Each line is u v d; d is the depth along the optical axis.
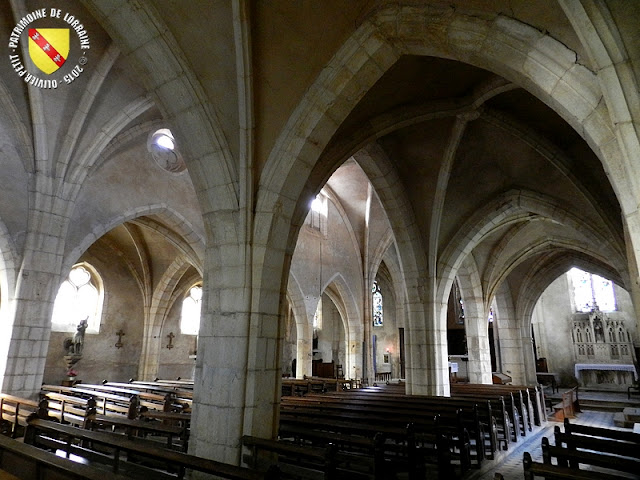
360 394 11.66
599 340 27.52
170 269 21.23
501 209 12.64
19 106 10.32
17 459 4.00
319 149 6.80
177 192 15.45
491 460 8.08
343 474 5.28
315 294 21.62
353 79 6.49
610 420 15.12
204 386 6.24
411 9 5.66
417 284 12.23
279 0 6.28
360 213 24.02
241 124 6.54
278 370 6.44
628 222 3.69
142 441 7.02
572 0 3.64
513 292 22.42
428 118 9.53
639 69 3.46
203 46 6.34
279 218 6.59
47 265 10.70
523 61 4.64
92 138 11.33
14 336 9.96
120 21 6.14
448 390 11.95
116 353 20.48
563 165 10.27
